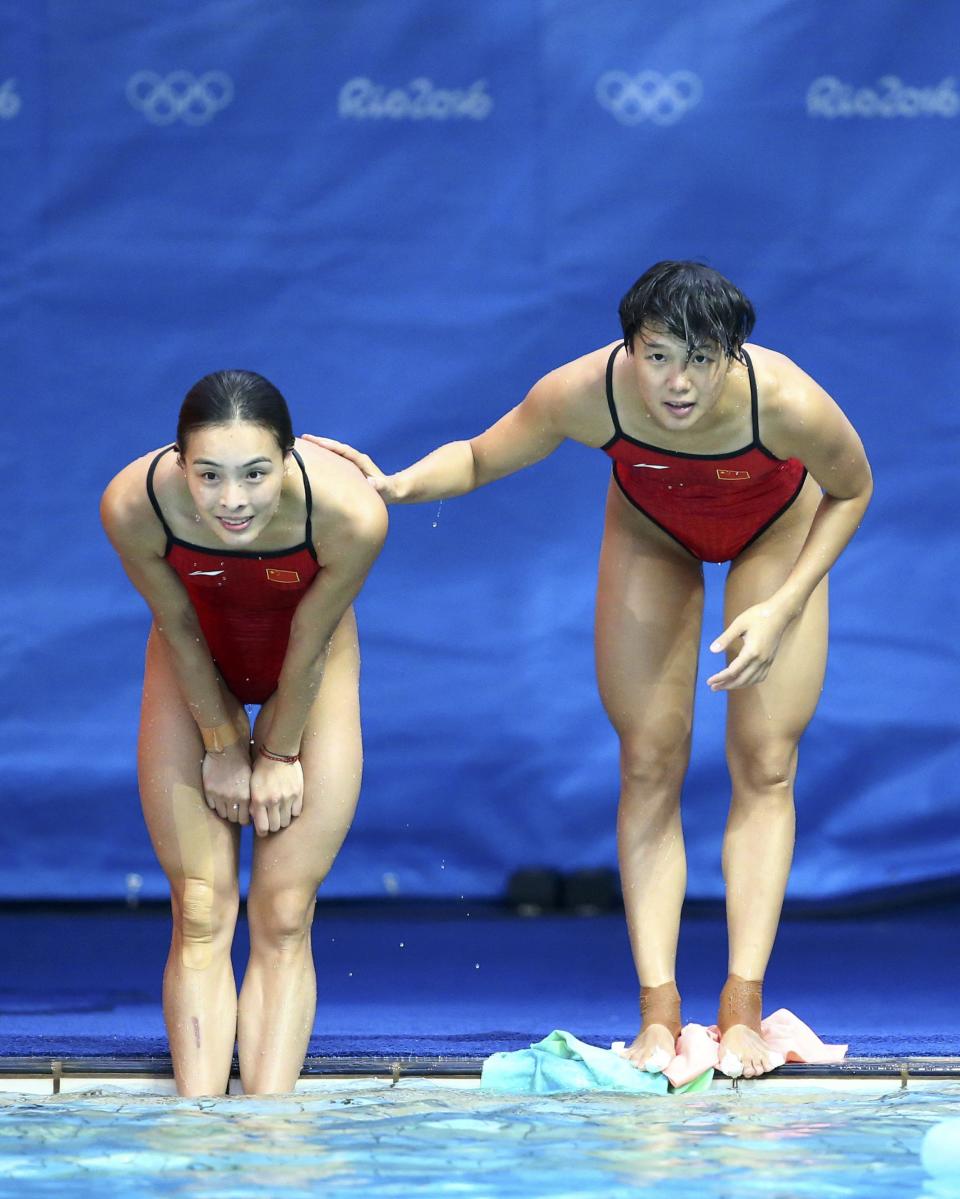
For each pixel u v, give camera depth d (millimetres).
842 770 22109
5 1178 8375
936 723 22047
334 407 21953
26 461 21781
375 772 22219
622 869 12570
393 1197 8031
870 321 21906
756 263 21906
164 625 11414
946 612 21969
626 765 12523
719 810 22219
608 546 12539
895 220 21859
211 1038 11492
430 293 22000
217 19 21688
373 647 22141
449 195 21938
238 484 10211
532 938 19984
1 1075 11508
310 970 11859
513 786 22281
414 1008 15250
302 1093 10891
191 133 21781
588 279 21984
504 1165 8664
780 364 11359
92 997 15773
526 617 22172
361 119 21844
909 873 22078
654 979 12227
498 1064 11664
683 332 10570
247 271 21859
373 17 21781
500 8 21812
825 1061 11828
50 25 21641
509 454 12289
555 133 21906
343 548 10891
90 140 21719
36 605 21859
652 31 21781
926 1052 12750
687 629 12477
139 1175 8438
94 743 22016
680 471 11617
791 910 22047
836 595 22016
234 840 11898
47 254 21750
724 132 21859
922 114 21812
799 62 21797
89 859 22156
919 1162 8750
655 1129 9570
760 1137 9344
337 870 22344
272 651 11828
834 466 11539
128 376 21828
